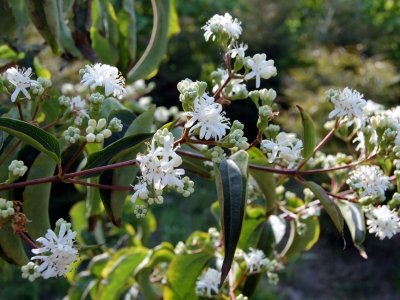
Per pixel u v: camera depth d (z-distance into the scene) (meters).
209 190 1.40
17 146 0.23
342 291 1.05
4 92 0.21
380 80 1.26
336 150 1.04
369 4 1.99
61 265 0.18
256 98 0.23
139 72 0.34
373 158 0.24
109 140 0.24
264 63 0.23
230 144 0.20
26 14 0.31
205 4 1.74
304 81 1.32
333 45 1.59
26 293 0.92
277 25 1.81
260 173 0.26
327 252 1.18
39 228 0.23
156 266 0.36
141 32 1.56
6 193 0.23
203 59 1.73
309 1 2.07
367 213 0.25
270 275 0.30
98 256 0.42
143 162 0.18
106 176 0.22
